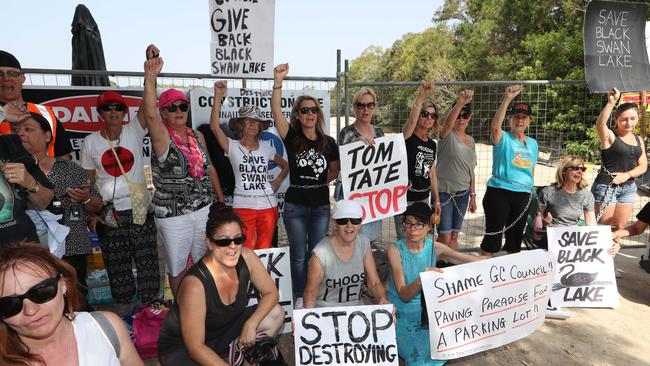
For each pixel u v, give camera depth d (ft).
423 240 12.12
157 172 11.81
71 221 11.69
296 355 10.34
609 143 16.85
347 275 11.57
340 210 10.94
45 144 11.05
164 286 15.35
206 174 12.55
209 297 8.96
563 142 40.34
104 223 12.84
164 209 11.82
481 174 40.75
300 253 14.02
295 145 13.55
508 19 76.74
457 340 11.48
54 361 5.62
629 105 16.65
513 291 12.05
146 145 15.89
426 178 15.65
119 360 6.19
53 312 5.44
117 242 12.99
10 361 5.36
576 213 15.06
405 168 14.64
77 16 20.42
